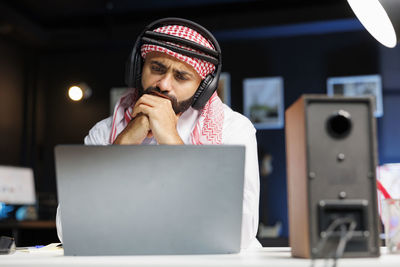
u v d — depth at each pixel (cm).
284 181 560
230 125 172
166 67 153
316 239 85
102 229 93
